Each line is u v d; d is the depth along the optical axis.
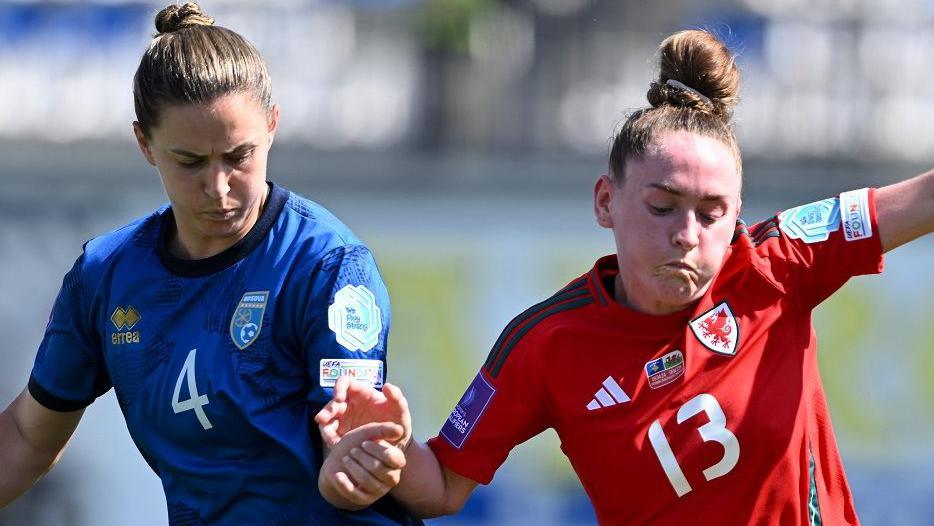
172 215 13.04
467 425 13.05
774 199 48.91
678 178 12.06
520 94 49.38
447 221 44.97
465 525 38.69
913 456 39.91
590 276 12.94
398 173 47.62
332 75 49.38
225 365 12.42
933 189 12.76
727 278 12.77
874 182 49.12
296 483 12.45
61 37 48.97
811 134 49.44
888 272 40.25
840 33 50.06
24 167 46.78
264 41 49.31
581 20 49.91
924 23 50.16
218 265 12.58
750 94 49.41
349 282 12.50
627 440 12.57
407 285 42.94
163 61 11.74
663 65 13.00
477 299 42.91
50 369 13.38
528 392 12.89
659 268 12.17
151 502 39.06
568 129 49.12
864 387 39.97
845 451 39.75
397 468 11.98
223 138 11.71
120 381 12.84
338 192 47.28
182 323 12.62
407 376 41.19
